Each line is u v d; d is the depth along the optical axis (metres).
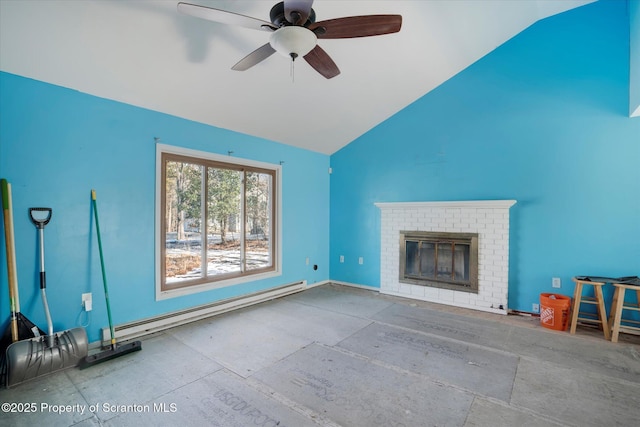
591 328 3.12
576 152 3.24
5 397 1.94
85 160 2.62
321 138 4.66
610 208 3.09
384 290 4.54
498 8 3.00
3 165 2.23
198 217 3.51
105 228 2.74
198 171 3.51
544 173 3.41
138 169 2.95
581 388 2.05
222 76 2.89
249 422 1.72
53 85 2.44
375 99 4.04
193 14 1.64
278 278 4.41
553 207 3.37
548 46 3.38
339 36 1.89
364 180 4.89
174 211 3.29
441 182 4.12
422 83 3.96
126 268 2.88
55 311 2.48
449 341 2.81
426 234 4.14
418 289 4.21
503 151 3.67
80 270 2.61
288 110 3.74
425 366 2.35
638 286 2.70
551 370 2.29
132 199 2.91
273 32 1.76
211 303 3.51
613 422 1.71
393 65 3.46
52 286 2.46
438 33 3.11
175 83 2.81
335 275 5.27
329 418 1.75
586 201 3.20
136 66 2.52
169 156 3.21
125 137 2.86
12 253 2.21
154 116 3.06
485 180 3.79
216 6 2.20
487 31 3.31
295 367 2.33
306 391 2.02
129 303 2.89
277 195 4.41
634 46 2.77
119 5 2.02
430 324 3.25
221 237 3.75
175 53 2.49
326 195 5.29
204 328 3.11
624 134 3.01
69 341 2.30
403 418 1.75
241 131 3.87
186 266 3.40
